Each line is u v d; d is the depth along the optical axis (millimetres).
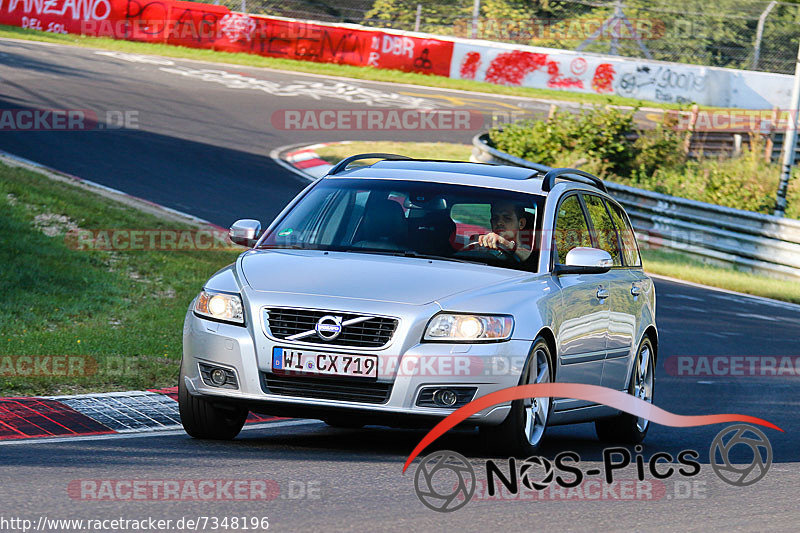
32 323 39500
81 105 95125
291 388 23656
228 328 24109
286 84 121625
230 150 88438
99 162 76875
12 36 123625
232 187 76000
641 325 31516
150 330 40844
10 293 42562
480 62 138875
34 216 55375
